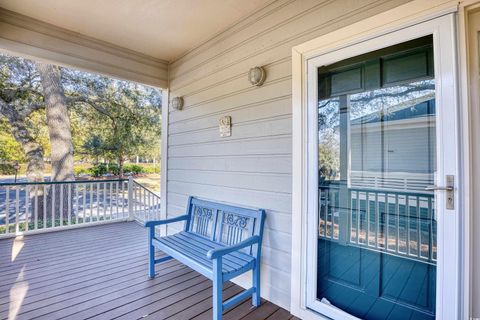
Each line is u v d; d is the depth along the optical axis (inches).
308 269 77.1
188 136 128.0
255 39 94.0
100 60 118.7
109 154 335.3
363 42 66.8
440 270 55.4
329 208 75.8
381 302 66.5
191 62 127.2
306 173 77.8
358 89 69.6
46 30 104.0
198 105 121.6
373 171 67.7
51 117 246.7
